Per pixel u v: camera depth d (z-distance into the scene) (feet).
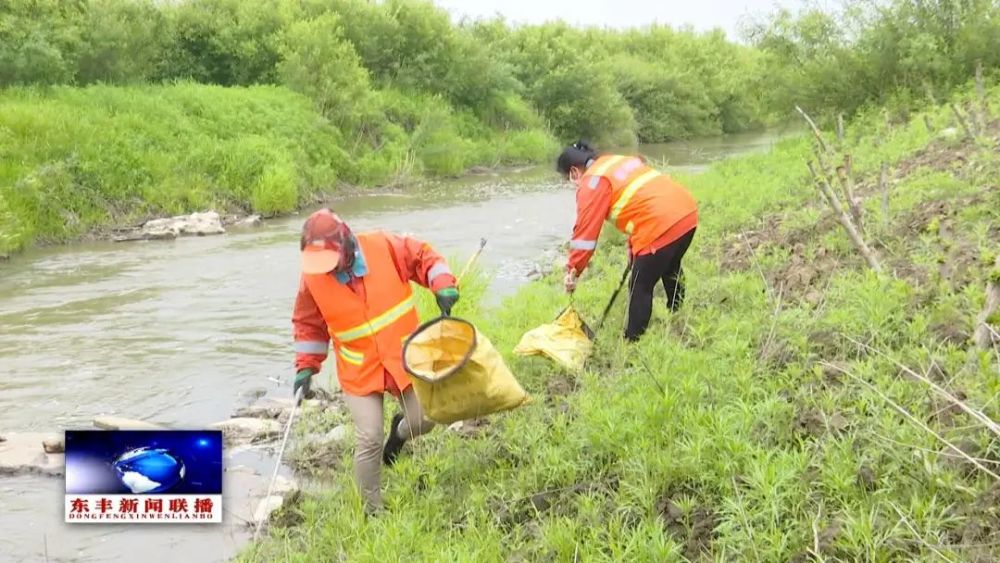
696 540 12.75
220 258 43.29
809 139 59.36
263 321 31.32
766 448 13.87
